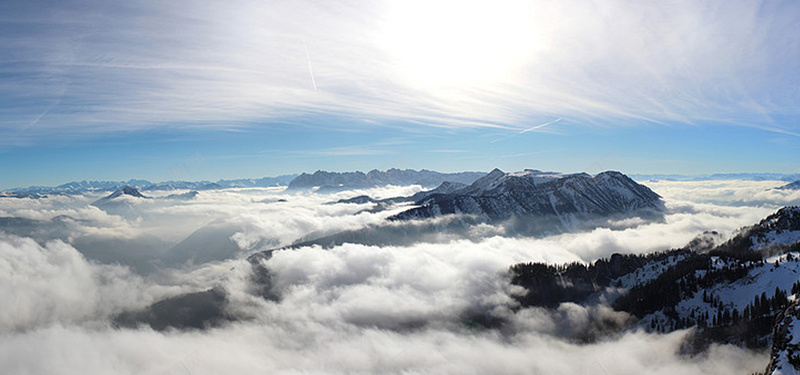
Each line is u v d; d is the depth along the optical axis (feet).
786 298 543.80
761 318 526.98
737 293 626.23
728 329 545.85
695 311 631.15
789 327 349.82
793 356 318.24
